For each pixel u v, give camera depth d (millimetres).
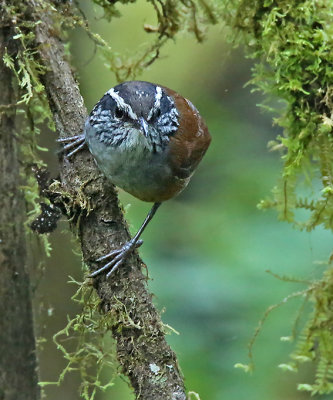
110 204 8211
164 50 17078
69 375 11828
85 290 8219
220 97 17656
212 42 16859
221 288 14453
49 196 8211
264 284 14406
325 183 8945
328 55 8664
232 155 17312
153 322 7840
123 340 7809
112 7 10023
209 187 17094
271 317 13969
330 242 14438
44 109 9320
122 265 7973
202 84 17562
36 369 9188
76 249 9164
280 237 15070
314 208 9281
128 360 7754
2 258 8773
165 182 9133
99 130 8484
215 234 15883
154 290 14539
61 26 9039
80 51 13078
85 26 9070
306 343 9539
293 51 8734
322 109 8914
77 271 11781
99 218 8102
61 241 11664
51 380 11672
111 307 7859
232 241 15406
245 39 9594
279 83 9094
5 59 8328
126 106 8531
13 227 8852
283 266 14500
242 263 14781
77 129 8477
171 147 8938
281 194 9453
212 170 17219
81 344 9008
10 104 8656
